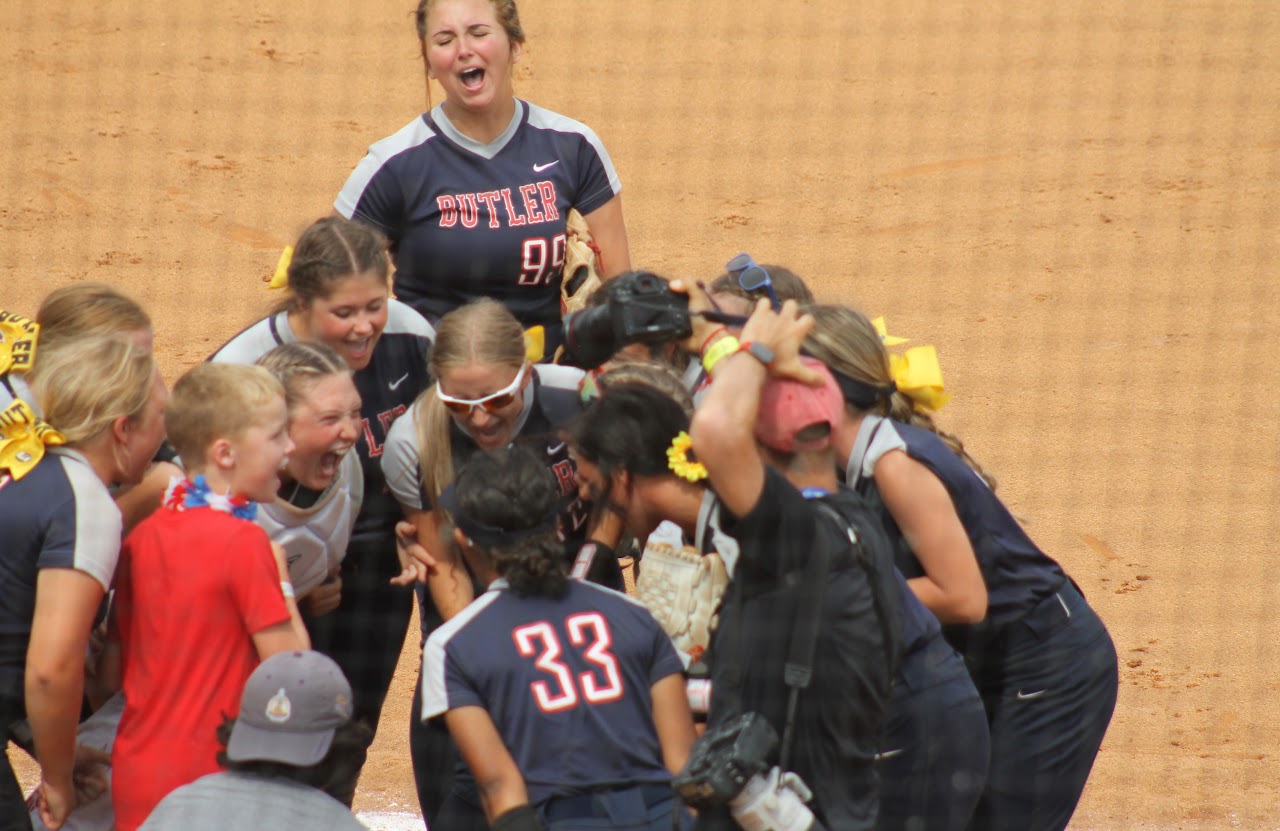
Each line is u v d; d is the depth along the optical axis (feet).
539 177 59.82
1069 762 47.09
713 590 42.75
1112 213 159.53
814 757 37.24
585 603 40.98
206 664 40.45
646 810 38.83
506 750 39.11
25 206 149.38
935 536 42.57
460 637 39.86
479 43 57.11
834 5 235.40
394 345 53.52
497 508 40.04
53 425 41.06
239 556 40.65
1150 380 117.08
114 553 40.34
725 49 216.13
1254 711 72.02
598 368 48.55
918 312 133.69
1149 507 94.99
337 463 47.14
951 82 203.82
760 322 37.29
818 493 38.73
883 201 164.55
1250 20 224.53
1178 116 189.26
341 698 38.29
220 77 190.80
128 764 40.57
